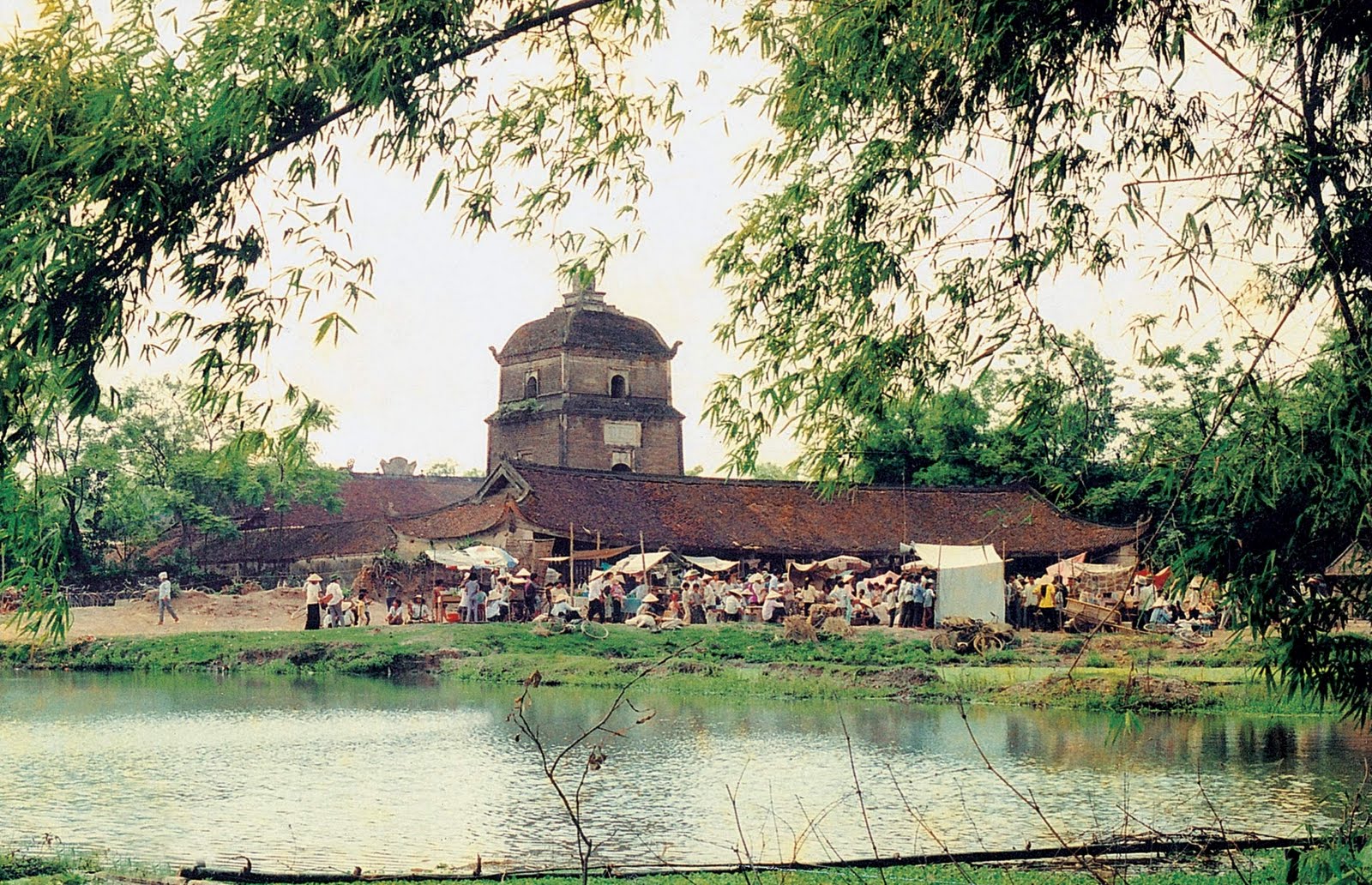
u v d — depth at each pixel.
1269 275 10.60
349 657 45.28
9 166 9.99
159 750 24.72
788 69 12.11
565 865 14.62
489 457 103.50
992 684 35.22
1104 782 20.62
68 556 10.44
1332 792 19.41
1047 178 11.23
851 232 11.99
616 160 12.39
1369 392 9.97
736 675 39.19
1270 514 10.46
